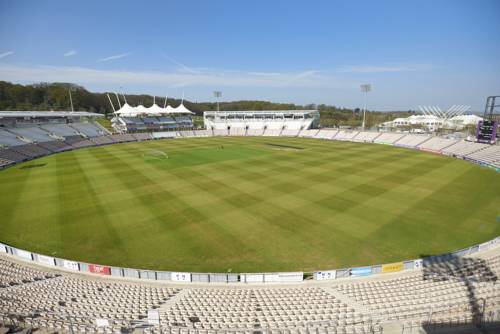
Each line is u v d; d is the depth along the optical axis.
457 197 32.72
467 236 23.95
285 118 110.06
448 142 64.69
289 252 21.94
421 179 40.12
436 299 14.69
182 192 35.22
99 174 44.56
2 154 56.72
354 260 20.86
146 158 57.69
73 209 30.44
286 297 16.23
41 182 40.59
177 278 18.84
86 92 150.50
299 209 29.56
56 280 18.72
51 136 75.31
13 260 21.34
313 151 65.44
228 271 19.83
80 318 13.66
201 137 100.56
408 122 126.38
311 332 12.38
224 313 14.45
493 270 17.88
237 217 27.92
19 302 15.36
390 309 14.06
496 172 43.97
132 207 30.70
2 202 32.78
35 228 26.33
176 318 13.90
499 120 67.69
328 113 169.75
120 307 15.12
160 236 24.56
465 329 12.13
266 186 37.28
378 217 27.56
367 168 46.94
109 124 107.88
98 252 22.39
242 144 78.94
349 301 15.32
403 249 22.16
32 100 132.38
